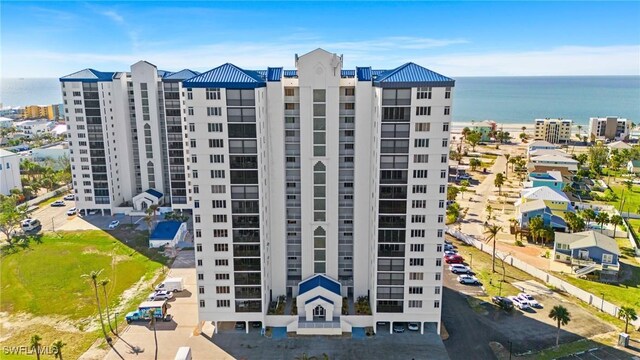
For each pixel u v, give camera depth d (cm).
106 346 8694
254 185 8550
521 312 9925
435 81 7838
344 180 9556
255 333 9138
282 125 9031
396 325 9356
